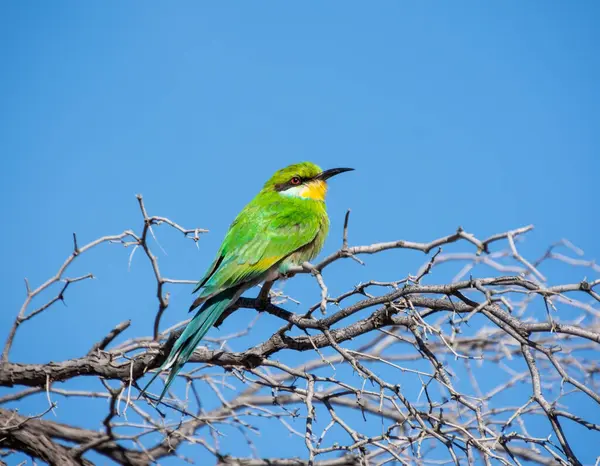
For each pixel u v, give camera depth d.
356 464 11.44
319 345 9.96
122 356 9.88
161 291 10.23
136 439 10.91
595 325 11.16
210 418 10.55
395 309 9.38
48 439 10.74
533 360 8.31
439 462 9.69
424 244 7.90
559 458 7.82
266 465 11.52
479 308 7.90
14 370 9.80
